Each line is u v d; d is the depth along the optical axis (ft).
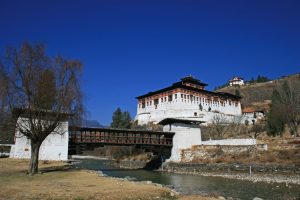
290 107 275.18
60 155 184.14
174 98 368.48
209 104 395.75
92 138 212.23
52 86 113.70
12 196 63.77
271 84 647.97
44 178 100.58
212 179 153.89
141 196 65.57
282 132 277.44
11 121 111.04
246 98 621.72
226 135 317.63
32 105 109.40
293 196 93.97
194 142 241.14
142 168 248.11
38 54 112.16
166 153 248.32
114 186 79.66
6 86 106.22
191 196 71.26
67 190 71.15
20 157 171.22
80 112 120.67
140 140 233.14
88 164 284.61
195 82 424.46
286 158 171.12
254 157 186.19
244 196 95.25
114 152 352.49
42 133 113.39
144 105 412.77
